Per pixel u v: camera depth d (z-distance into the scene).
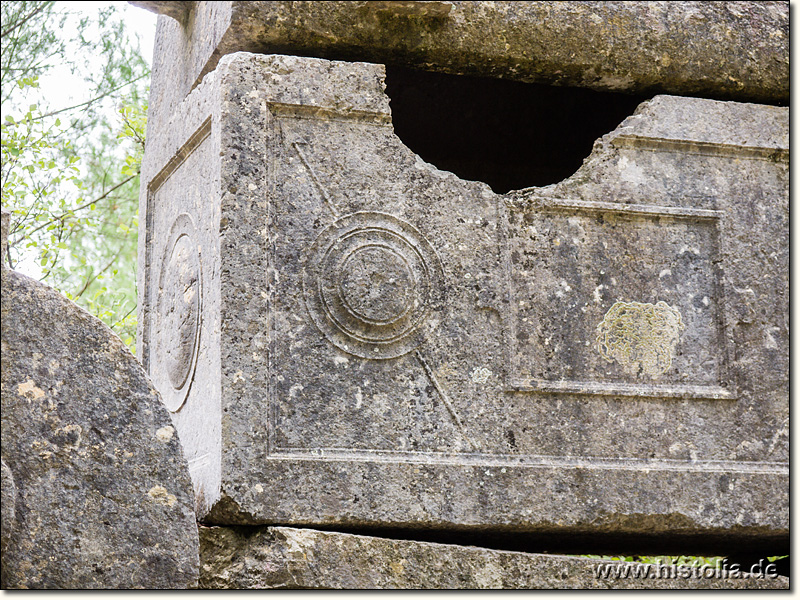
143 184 4.38
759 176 3.97
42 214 5.17
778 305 3.89
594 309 3.67
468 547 3.32
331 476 3.23
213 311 3.33
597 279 3.70
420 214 3.53
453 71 3.80
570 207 3.70
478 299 3.53
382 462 3.29
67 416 2.73
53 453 2.69
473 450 3.41
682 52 3.94
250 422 3.19
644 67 3.89
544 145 5.17
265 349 3.26
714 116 3.95
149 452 2.79
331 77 3.52
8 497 2.59
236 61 3.44
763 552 4.34
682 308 3.78
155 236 4.21
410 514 3.28
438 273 3.50
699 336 3.78
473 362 3.48
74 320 2.79
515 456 3.45
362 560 3.17
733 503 3.64
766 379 3.80
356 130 3.53
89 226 5.62
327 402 3.30
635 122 3.86
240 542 3.16
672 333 3.74
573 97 4.94
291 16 3.50
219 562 3.13
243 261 3.29
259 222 3.34
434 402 3.41
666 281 3.78
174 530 2.77
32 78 4.98
